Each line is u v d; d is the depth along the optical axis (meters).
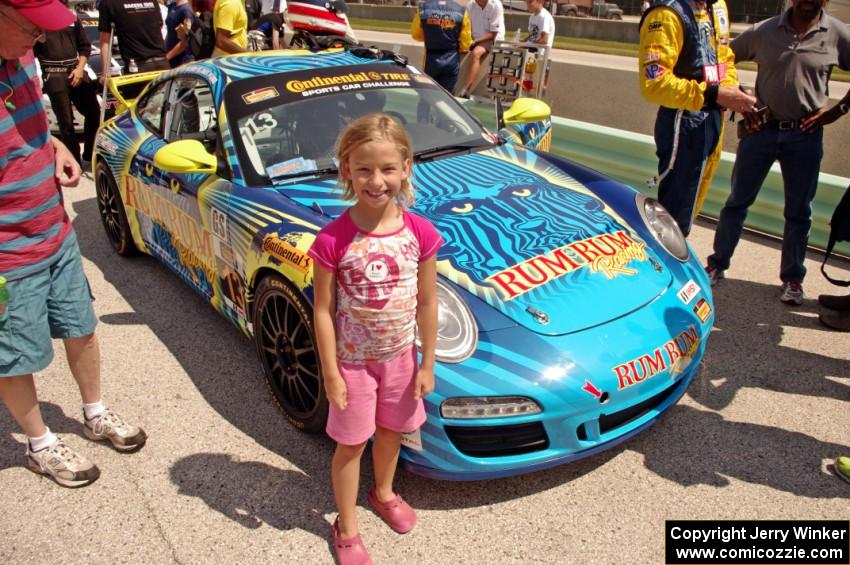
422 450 2.37
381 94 3.75
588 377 2.35
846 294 4.24
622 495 2.59
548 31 8.09
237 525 2.47
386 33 21.67
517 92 7.60
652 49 3.63
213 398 3.24
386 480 2.37
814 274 4.58
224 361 3.56
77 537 2.44
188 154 3.23
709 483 2.65
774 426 2.98
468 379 2.28
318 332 1.97
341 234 1.91
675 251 3.04
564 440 2.38
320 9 5.98
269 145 3.38
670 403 2.67
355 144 1.78
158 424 3.05
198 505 2.57
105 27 7.02
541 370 2.32
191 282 3.84
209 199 3.34
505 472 2.40
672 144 3.88
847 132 5.95
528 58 7.71
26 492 2.69
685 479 2.67
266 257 2.81
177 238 3.83
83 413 2.97
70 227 2.66
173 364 3.54
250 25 8.51
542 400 2.29
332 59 3.98
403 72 4.00
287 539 2.40
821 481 2.66
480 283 2.57
